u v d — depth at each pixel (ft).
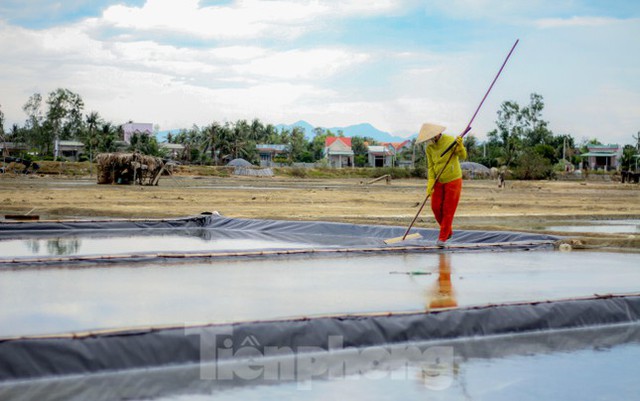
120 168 148.25
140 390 14.88
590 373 16.80
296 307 20.34
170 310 19.77
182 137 440.04
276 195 108.17
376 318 18.66
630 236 43.19
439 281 25.89
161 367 16.35
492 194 132.05
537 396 15.15
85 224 49.26
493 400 14.84
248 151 395.55
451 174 36.22
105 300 21.27
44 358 15.44
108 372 15.90
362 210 76.28
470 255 34.83
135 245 39.68
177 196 100.48
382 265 30.40
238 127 402.72
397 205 88.74
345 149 417.69
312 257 33.12
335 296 22.34
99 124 358.64
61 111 399.85
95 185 141.28
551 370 16.97
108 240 42.68
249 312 19.56
